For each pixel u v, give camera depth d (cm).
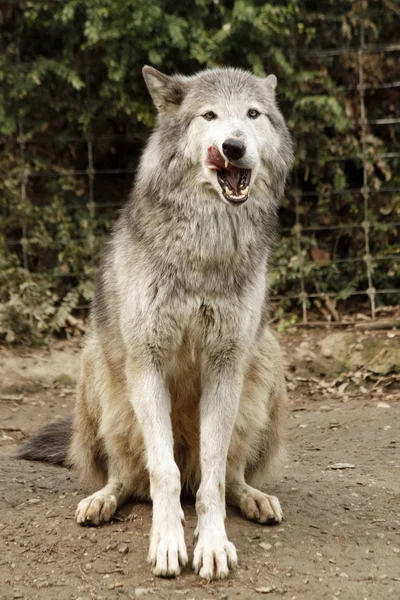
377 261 1164
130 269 504
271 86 571
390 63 1166
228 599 417
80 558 469
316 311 1152
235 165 482
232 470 556
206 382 510
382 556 474
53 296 1118
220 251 493
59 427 674
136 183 545
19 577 447
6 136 1160
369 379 949
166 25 1074
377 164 1158
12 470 634
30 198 1195
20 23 1141
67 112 1157
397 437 765
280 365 590
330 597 419
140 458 542
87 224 1172
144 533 501
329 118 1137
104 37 1054
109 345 543
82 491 589
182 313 495
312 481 632
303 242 1173
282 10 1090
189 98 523
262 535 503
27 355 1002
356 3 1152
